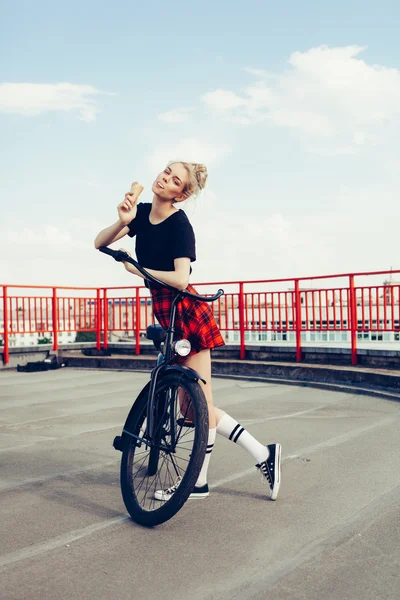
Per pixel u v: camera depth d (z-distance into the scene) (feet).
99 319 43.06
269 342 36.22
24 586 8.50
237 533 10.37
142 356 40.27
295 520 10.93
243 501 12.01
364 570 8.89
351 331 31.60
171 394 11.43
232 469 14.34
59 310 41.73
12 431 19.07
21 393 27.68
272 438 17.47
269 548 9.73
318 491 12.56
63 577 8.78
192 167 11.57
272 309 35.99
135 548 9.80
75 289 42.60
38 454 16.07
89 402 24.85
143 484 12.02
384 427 18.60
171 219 11.55
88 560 9.36
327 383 28.50
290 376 30.99
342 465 14.48
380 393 24.58
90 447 16.83
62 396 26.63
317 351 33.37
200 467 10.40
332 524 10.69
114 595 8.23
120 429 19.25
